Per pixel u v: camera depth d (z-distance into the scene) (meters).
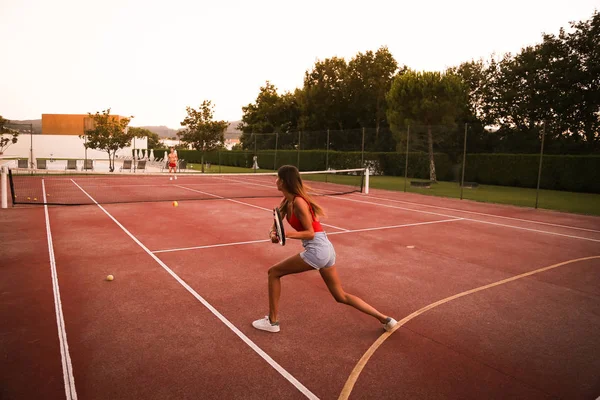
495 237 10.11
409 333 4.66
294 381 3.65
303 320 4.95
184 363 3.91
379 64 44.03
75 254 7.64
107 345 4.22
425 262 7.63
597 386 3.66
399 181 27.34
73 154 55.09
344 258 7.77
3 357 3.93
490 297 5.87
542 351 4.30
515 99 31.88
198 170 36.25
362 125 45.50
